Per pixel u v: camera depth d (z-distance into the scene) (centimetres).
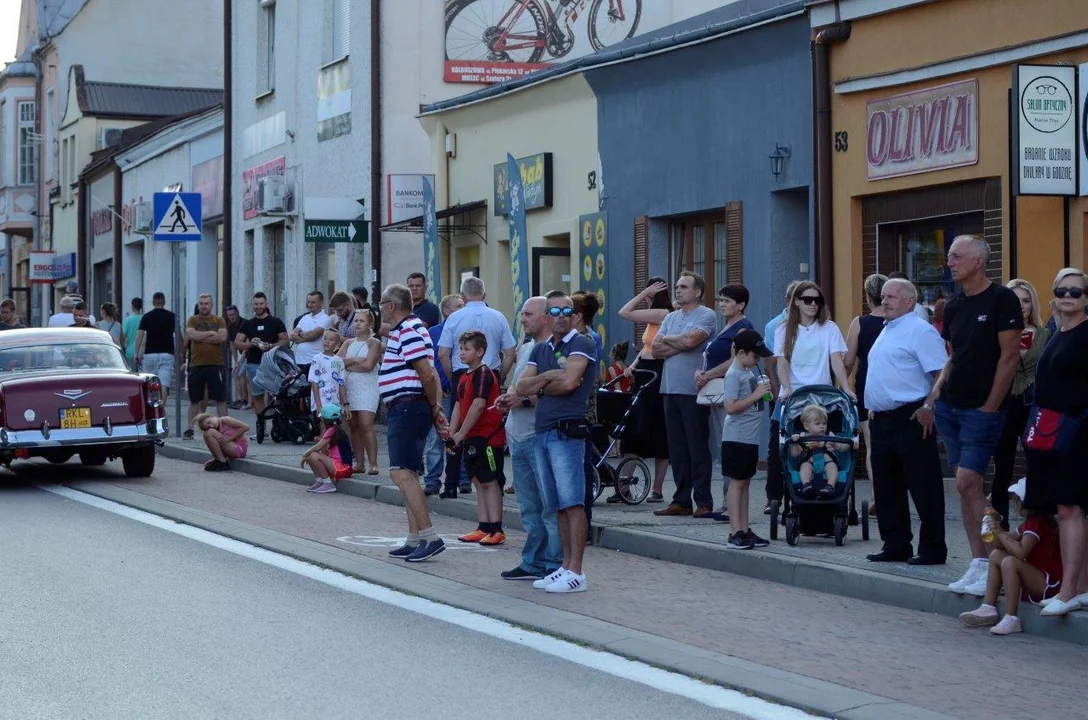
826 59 1597
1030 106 1298
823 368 1157
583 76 2003
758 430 1111
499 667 790
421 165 2681
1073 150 1311
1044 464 861
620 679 764
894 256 1571
